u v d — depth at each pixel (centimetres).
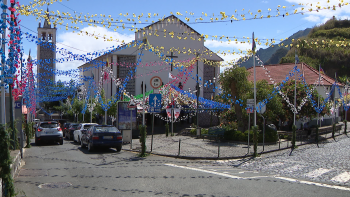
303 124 3005
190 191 775
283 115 2512
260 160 1414
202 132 2609
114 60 3766
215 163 1323
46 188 790
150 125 4144
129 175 976
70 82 3756
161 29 3756
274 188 827
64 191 761
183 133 2872
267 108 2255
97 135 1638
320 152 1697
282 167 1216
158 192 759
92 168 1113
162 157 1487
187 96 3044
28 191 756
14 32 1072
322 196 757
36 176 945
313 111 2541
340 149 1828
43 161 1289
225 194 752
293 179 967
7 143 627
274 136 2100
